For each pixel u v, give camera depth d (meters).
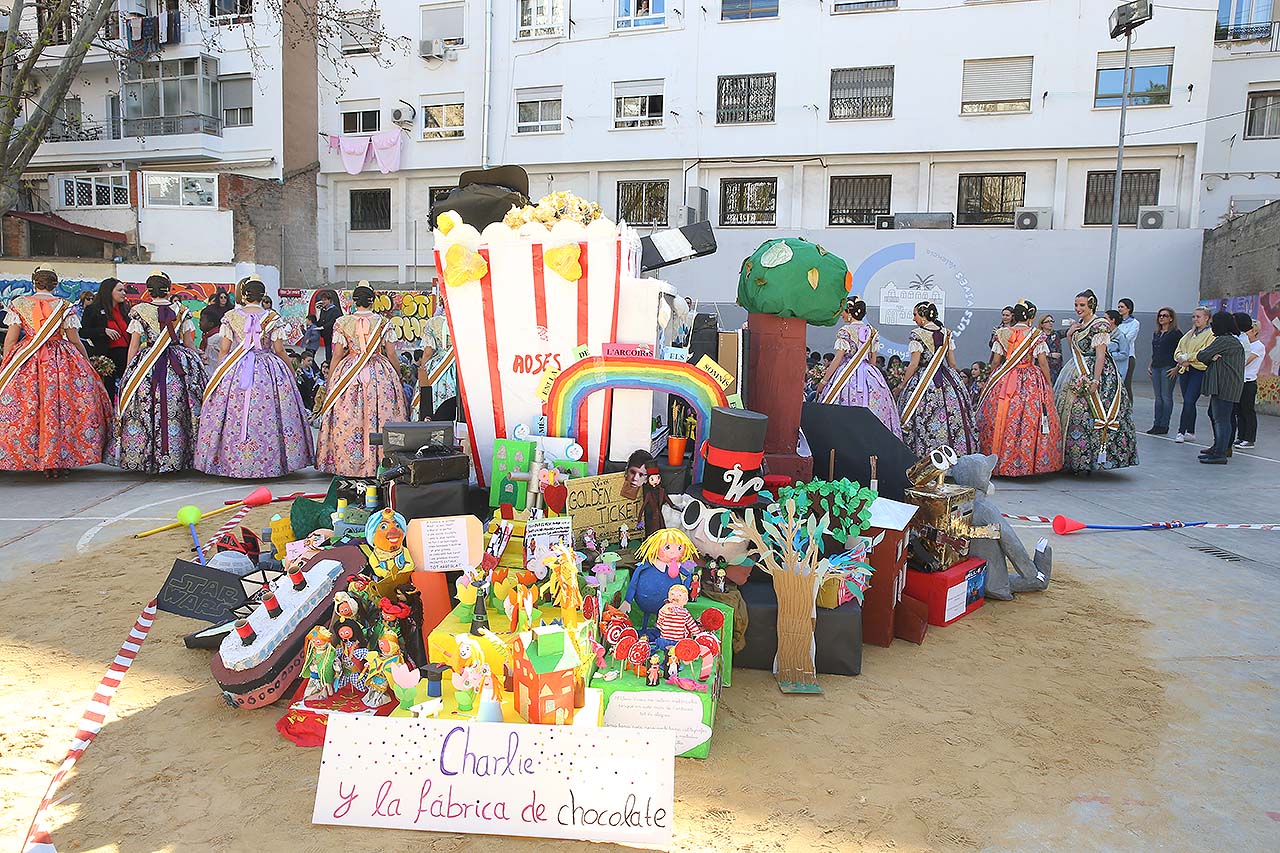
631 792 2.41
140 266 20.61
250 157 24.95
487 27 23.83
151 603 4.11
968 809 2.54
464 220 4.43
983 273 20.03
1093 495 7.28
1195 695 3.35
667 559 3.23
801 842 2.38
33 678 3.37
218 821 2.45
